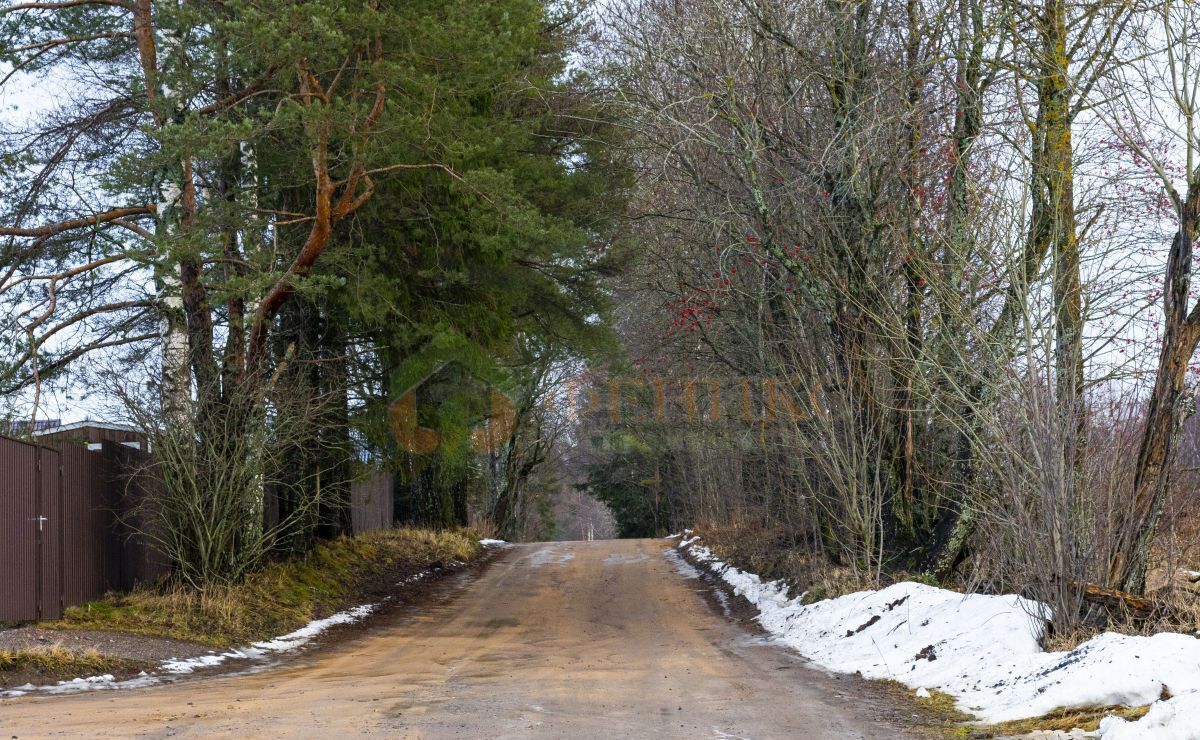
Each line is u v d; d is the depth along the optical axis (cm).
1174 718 684
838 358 1708
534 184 2036
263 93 1639
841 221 1634
